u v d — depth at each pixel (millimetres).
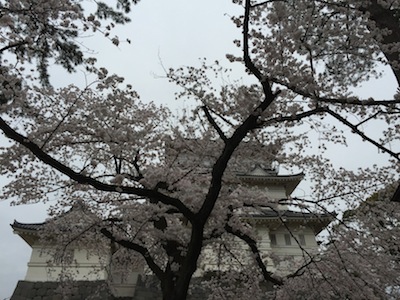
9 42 6145
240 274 9992
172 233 7984
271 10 6367
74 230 9477
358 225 9555
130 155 8359
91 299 15000
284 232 18891
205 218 6133
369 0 6504
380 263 9102
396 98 5449
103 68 6410
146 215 8445
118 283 15461
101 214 9516
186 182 8398
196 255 6059
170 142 8273
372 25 6266
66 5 5973
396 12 7262
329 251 9250
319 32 6141
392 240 9281
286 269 11883
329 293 9070
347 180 9953
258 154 8398
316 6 6379
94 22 5691
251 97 6641
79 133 7344
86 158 8312
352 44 6160
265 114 6344
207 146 8492
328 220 9422
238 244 10484
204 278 14750
